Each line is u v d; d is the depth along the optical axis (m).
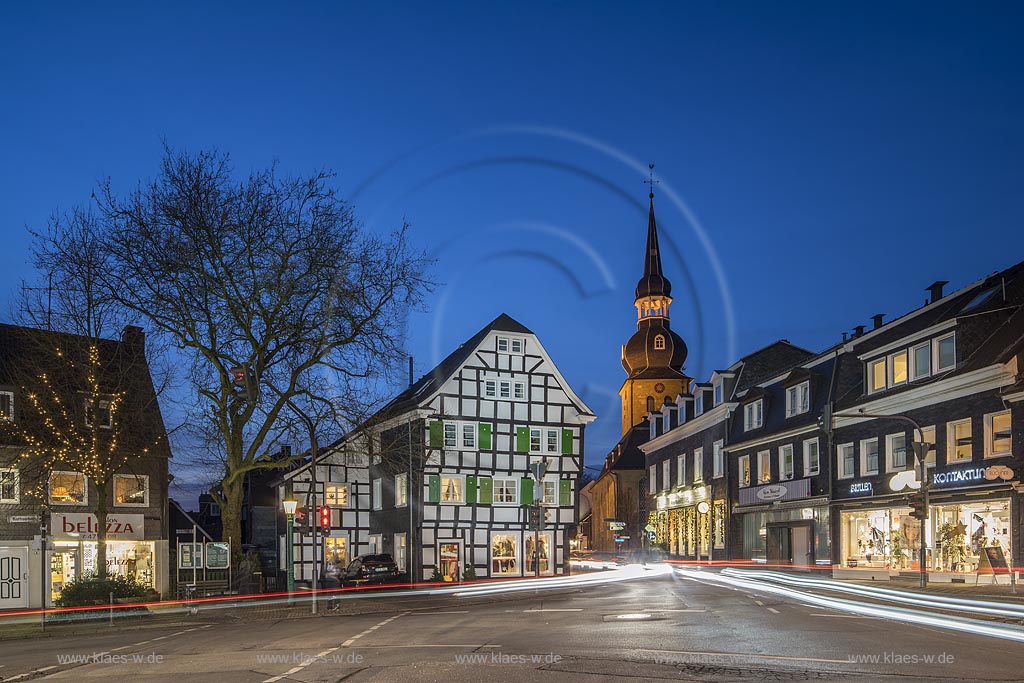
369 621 24.23
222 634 21.83
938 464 36.62
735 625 18.86
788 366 57.56
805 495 45.72
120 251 30.72
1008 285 36.94
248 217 31.31
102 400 34.91
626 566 61.56
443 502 50.06
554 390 53.97
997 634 16.94
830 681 11.36
